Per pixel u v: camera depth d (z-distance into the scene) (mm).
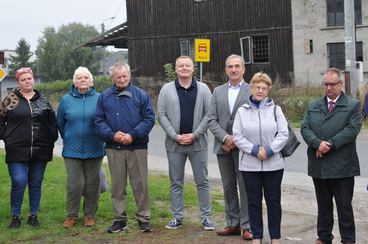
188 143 6980
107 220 7602
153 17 35688
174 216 7250
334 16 32750
